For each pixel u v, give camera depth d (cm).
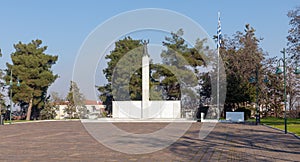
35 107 6078
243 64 6144
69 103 6016
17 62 5569
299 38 4019
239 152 1636
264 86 6222
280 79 6212
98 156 1538
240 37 6612
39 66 5719
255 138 2330
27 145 1975
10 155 1566
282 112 6309
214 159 1429
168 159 1440
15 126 3962
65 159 1452
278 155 1531
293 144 1962
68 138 2411
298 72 2677
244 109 5559
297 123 4147
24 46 5694
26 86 5522
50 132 2992
